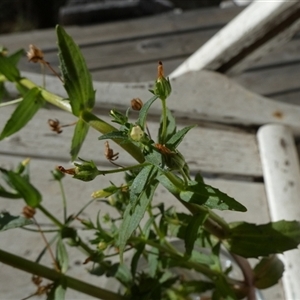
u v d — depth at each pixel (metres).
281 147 0.43
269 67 0.87
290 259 0.36
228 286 0.29
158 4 1.09
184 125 0.44
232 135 0.44
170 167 0.22
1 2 1.62
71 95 0.27
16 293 0.34
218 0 1.55
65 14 0.99
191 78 0.45
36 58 0.28
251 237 0.27
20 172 0.31
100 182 0.39
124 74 0.84
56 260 0.29
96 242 0.28
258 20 0.44
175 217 0.29
